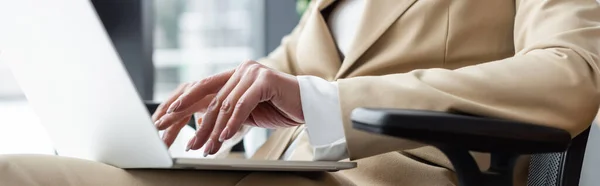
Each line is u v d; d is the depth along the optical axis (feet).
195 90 2.99
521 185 3.12
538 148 2.03
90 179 2.32
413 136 1.87
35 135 10.00
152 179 2.39
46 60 2.39
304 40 4.08
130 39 11.53
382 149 2.50
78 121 2.46
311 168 2.45
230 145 3.73
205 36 12.80
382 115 1.85
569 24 2.87
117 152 2.35
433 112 1.96
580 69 2.58
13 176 2.19
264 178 2.50
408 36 3.48
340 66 3.83
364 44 3.55
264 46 12.28
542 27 2.98
